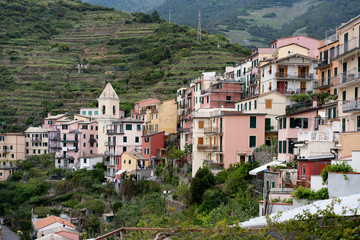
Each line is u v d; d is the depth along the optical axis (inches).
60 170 6131.9
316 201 1647.4
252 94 4931.1
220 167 3843.5
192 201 3430.1
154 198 4227.4
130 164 5300.2
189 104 5930.1
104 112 6530.5
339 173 1673.2
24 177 6560.0
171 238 1392.7
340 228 1183.6
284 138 3144.7
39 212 5216.5
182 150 4810.5
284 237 1295.5
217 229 1352.1
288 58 4276.6
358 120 2461.9
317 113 3009.4
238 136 3878.0
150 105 6161.4
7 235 5054.1
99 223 4633.4
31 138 7573.8
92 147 6845.5
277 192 2231.8
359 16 2495.1
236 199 2896.2
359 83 2472.9
